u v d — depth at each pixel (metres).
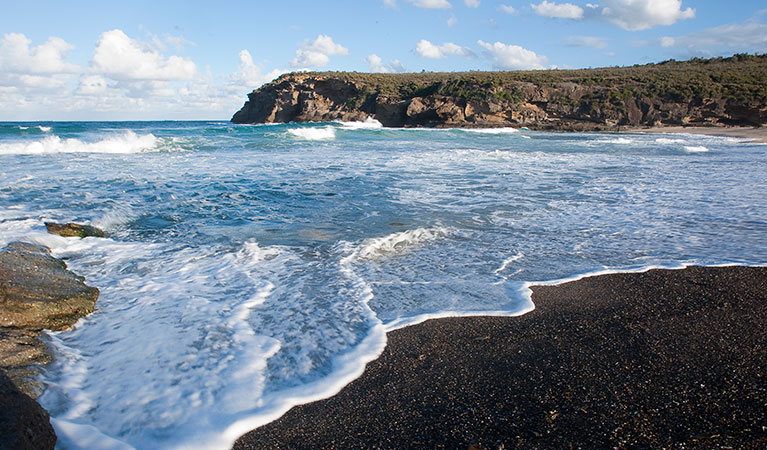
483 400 2.71
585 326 3.68
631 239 6.16
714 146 23.19
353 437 2.42
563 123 46.97
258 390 2.81
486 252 5.58
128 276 4.70
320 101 61.03
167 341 3.37
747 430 2.38
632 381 2.87
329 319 3.78
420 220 7.01
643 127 44.09
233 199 8.34
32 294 3.70
